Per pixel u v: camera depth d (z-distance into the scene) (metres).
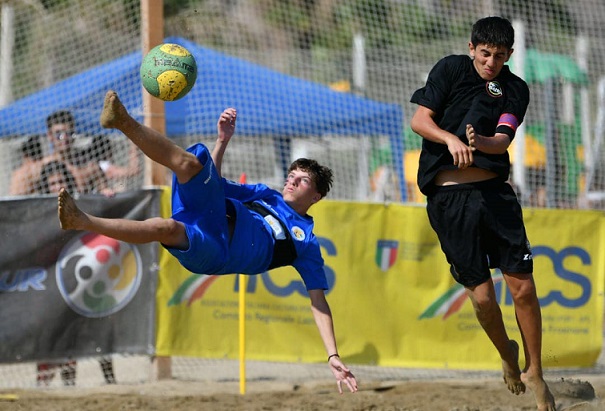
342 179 30.81
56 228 19.36
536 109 29.66
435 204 13.77
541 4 30.34
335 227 20.34
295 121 27.02
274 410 17.03
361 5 35.88
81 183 21.12
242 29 39.69
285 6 41.03
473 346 20.80
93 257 19.47
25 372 20.95
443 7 34.47
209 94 26.06
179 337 19.72
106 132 22.61
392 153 28.28
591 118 30.00
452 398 18.25
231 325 19.97
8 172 24.59
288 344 20.14
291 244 13.91
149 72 12.35
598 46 30.70
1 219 19.22
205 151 12.66
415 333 20.59
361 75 33.34
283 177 28.88
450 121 13.42
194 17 33.03
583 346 21.20
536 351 13.84
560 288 21.16
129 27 29.14
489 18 13.36
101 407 17.28
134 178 21.84
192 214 12.83
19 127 23.52
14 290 19.19
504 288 21.06
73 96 24.00
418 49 33.78
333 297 20.28
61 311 19.30
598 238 21.33
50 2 29.20
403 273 20.61
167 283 19.70
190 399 18.05
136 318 19.64
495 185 13.56
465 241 13.59
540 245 21.08
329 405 17.55
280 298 20.16
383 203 20.58
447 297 20.72
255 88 26.88
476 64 13.47
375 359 20.38
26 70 29.02
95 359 19.52
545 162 27.77
